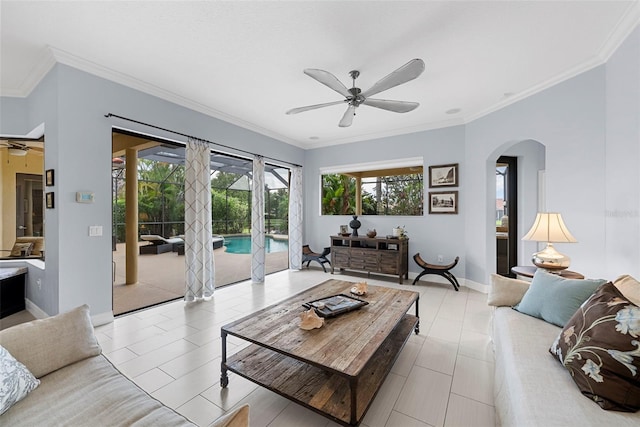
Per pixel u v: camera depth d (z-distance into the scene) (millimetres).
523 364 1424
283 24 2125
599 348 1218
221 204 10008
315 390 1584
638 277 2078
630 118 2158
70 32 2213
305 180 5859
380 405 1686
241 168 8242
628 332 1173
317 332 1774
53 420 1070
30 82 2969
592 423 1038
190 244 3547
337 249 5105
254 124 4473
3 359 1154
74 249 2627
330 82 2312
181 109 3516
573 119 2768
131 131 3064
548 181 3023
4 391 1092
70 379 1313
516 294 2229
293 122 4391
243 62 2664
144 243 8109
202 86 3168
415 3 1913
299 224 5535
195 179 3605
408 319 2592
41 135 3217
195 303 3504
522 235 4672
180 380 1923
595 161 2570
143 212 8250
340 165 5422
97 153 2766
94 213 2754
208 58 2598
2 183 3805
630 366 1122
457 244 4324
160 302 3541
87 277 2713
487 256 3912
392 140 4867
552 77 2910
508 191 4781
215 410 1646
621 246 2268
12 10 1950
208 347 2375
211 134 3895
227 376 1902
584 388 1189
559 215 2564
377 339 1682
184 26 2150
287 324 1892
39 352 1336
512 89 3209
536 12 1990
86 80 2684
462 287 4195
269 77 2959
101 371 1392
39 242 3758
